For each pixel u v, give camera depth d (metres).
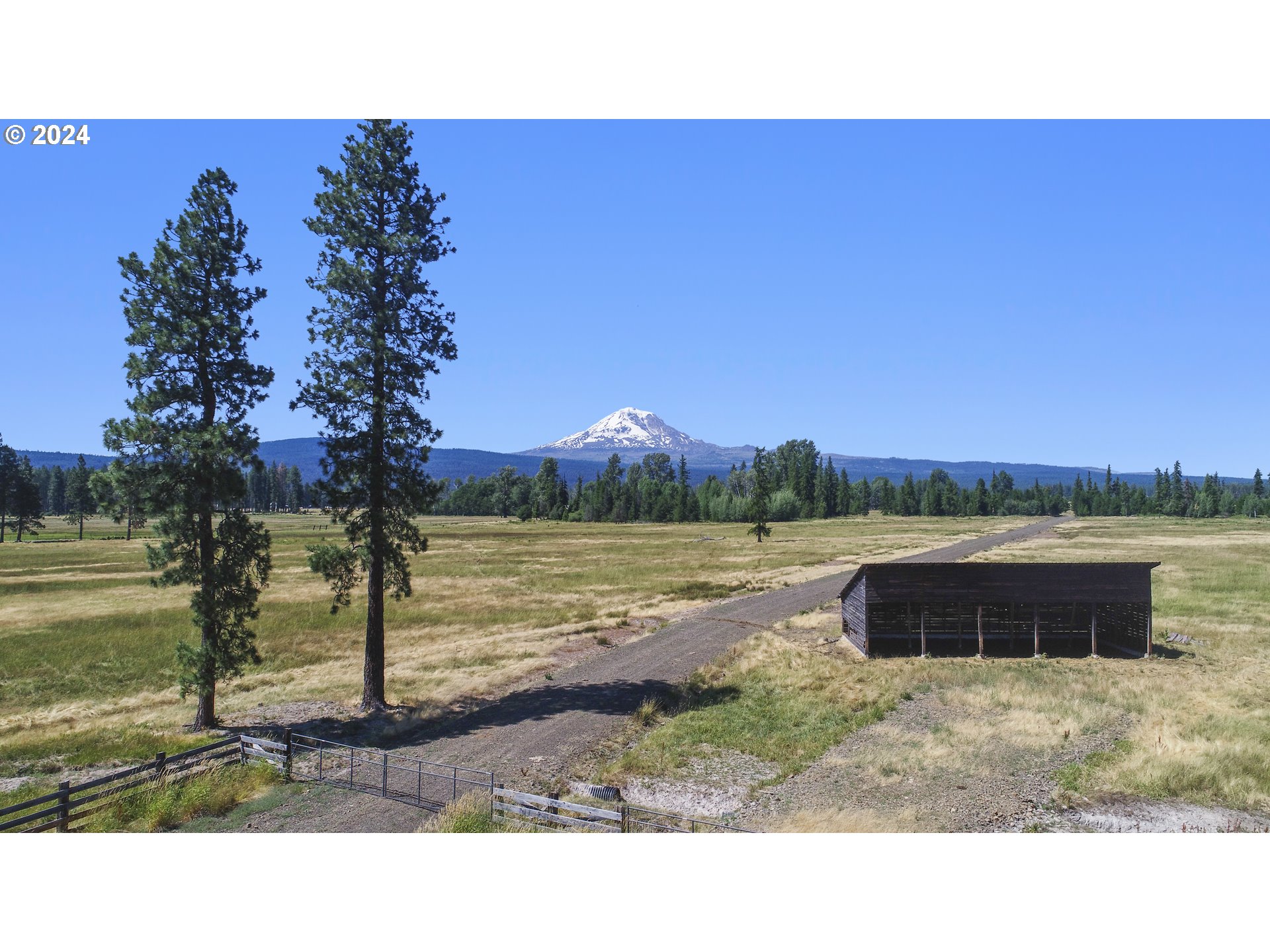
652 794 20.12
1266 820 17.92
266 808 18.53
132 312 25.78
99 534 146.62
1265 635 40.31
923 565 38.31
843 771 21.62
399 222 29.81
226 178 26.91
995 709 27.61
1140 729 24.81
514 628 45.66
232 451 25.89
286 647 39.62
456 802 18.31
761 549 103.81
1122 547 100.62
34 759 22.28
